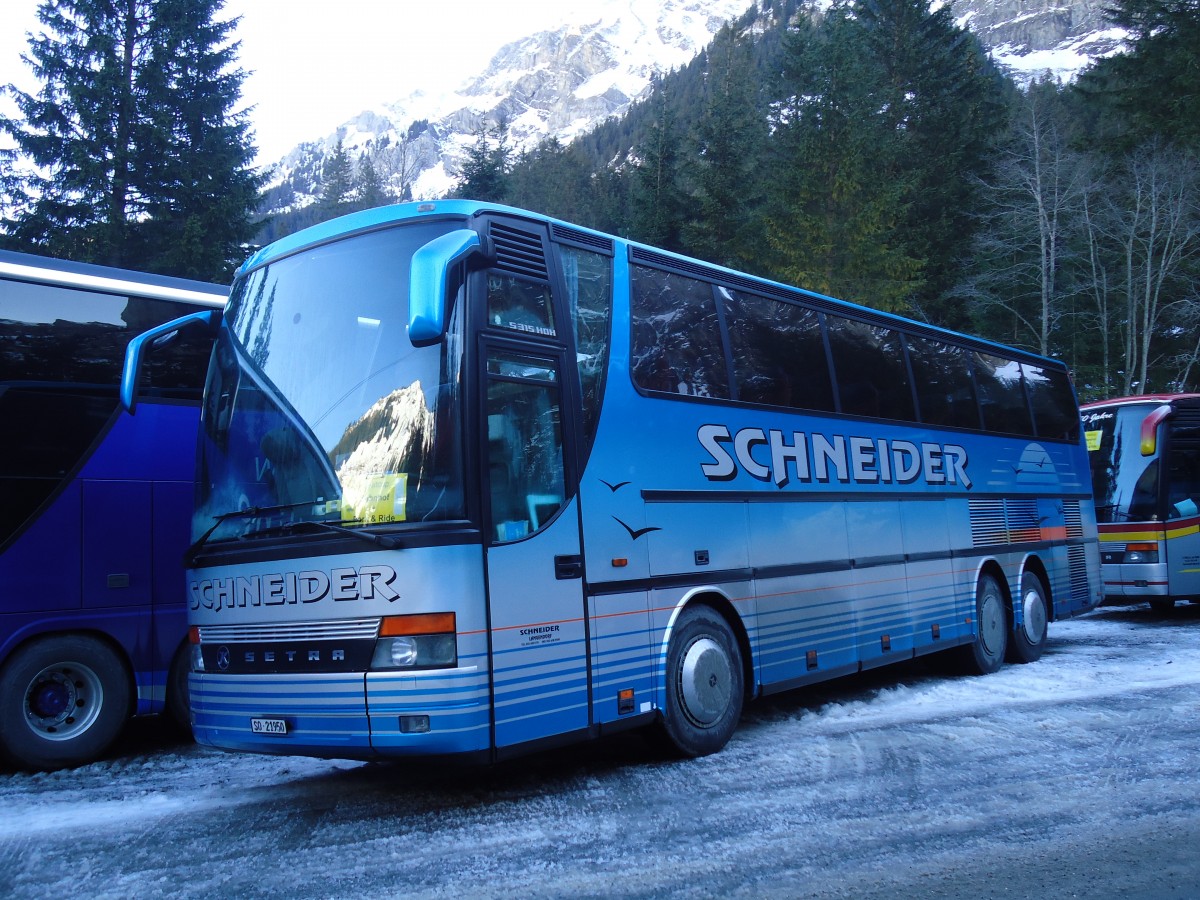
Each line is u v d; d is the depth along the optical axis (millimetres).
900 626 9469
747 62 61781
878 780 6367
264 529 5957
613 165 74938
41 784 7062
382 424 5719
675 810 5777
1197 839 5160
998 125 44688
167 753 8125
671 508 7059
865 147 37500
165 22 32531
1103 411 16672
